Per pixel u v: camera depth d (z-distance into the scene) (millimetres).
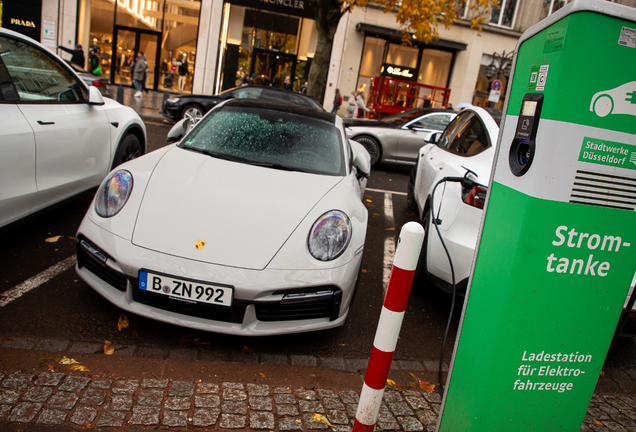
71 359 2268
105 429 1849
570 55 1331
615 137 1404
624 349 3316
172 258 2426
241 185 2961
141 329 2662
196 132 3715
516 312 1516
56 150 3467
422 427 2127
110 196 2752
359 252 2768
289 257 2512
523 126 1483
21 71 3297
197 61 18328
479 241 1704
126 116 4703
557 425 1663
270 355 2598
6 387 1990
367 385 1589
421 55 19734
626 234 1495
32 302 2768
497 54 20000
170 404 2039
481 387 1600
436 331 3186
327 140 3770
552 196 1426
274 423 2018
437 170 4027
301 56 18891
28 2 16703
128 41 17906
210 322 2455
